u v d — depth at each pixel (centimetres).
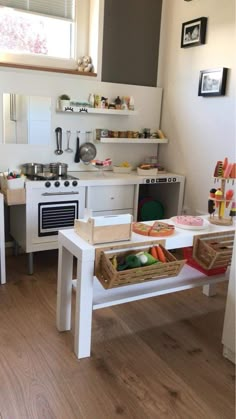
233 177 226
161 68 361
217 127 302
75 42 330
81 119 329
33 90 303
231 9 278
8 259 322
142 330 223
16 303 246
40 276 290
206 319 239
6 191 268
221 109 296
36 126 310
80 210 301
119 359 194
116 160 357
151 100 360
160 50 358
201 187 326
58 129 319
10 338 207
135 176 328
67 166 324
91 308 187
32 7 308
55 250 347
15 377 176
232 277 190
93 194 304
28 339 207
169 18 345
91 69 331
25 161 311
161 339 215
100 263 182
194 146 329
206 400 168
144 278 185
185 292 275
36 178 287
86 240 190
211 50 300
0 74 287
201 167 323
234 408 165
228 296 193
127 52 344
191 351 204
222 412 162
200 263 211
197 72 317
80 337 189
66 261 205
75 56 333
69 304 213
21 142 306
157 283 212
